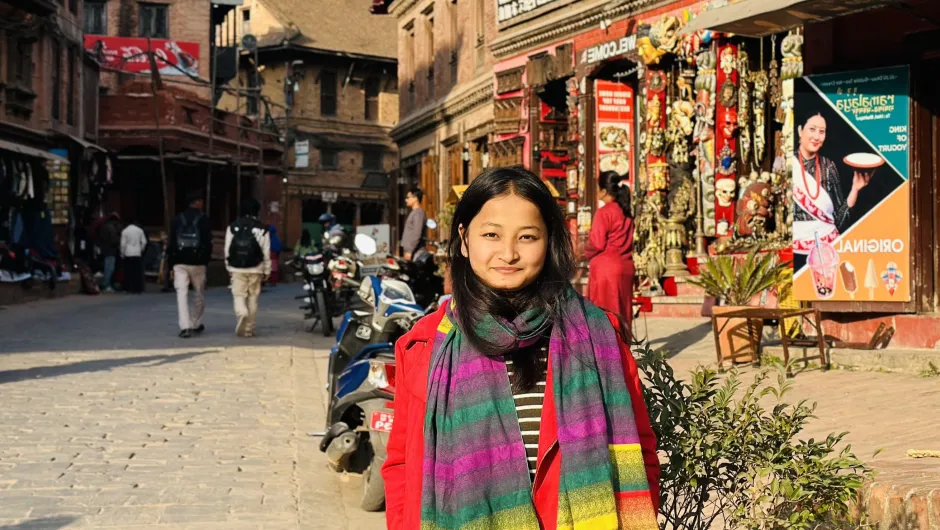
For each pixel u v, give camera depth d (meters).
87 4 44.41
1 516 5.38
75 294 26.05
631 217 10.21
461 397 2.41
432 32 32.62
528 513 2.34
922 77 9.24
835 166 9.62
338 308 14.97
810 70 9.95
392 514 2.53
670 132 16.44
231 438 7.54
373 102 57.03
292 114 54.16
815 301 9.77
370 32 56.72
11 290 21.28
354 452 6.18
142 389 9.62
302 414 8.57
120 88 38.94
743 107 15.27
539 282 2.54
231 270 14.51
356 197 56.03
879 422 6.71
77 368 10.95
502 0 23.16
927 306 9.27
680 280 15.28
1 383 9.84
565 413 2.38
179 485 6.12
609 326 2.54
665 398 3.52
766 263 10.49
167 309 20.17
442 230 20.89
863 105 9.47
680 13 16.42
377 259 11.74
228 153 43.22
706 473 3.48
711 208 15.32
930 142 9.27
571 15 19.86
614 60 18.53
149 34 44.97
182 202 42.25
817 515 3.57
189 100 40.00
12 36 25.88
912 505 4.13
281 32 53.69
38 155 25.33
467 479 2.34
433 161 30.83
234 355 12.30
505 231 2.47
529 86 22.31
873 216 9.42
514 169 2.55
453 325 2.50
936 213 9.30
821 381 8.58
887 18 9.38
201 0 45.34
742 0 9.51
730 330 9.94
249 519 5.45
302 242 35.44
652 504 2.42
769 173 15.03
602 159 19.39
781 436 3.60
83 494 5.87
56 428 7.71
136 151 39.59
